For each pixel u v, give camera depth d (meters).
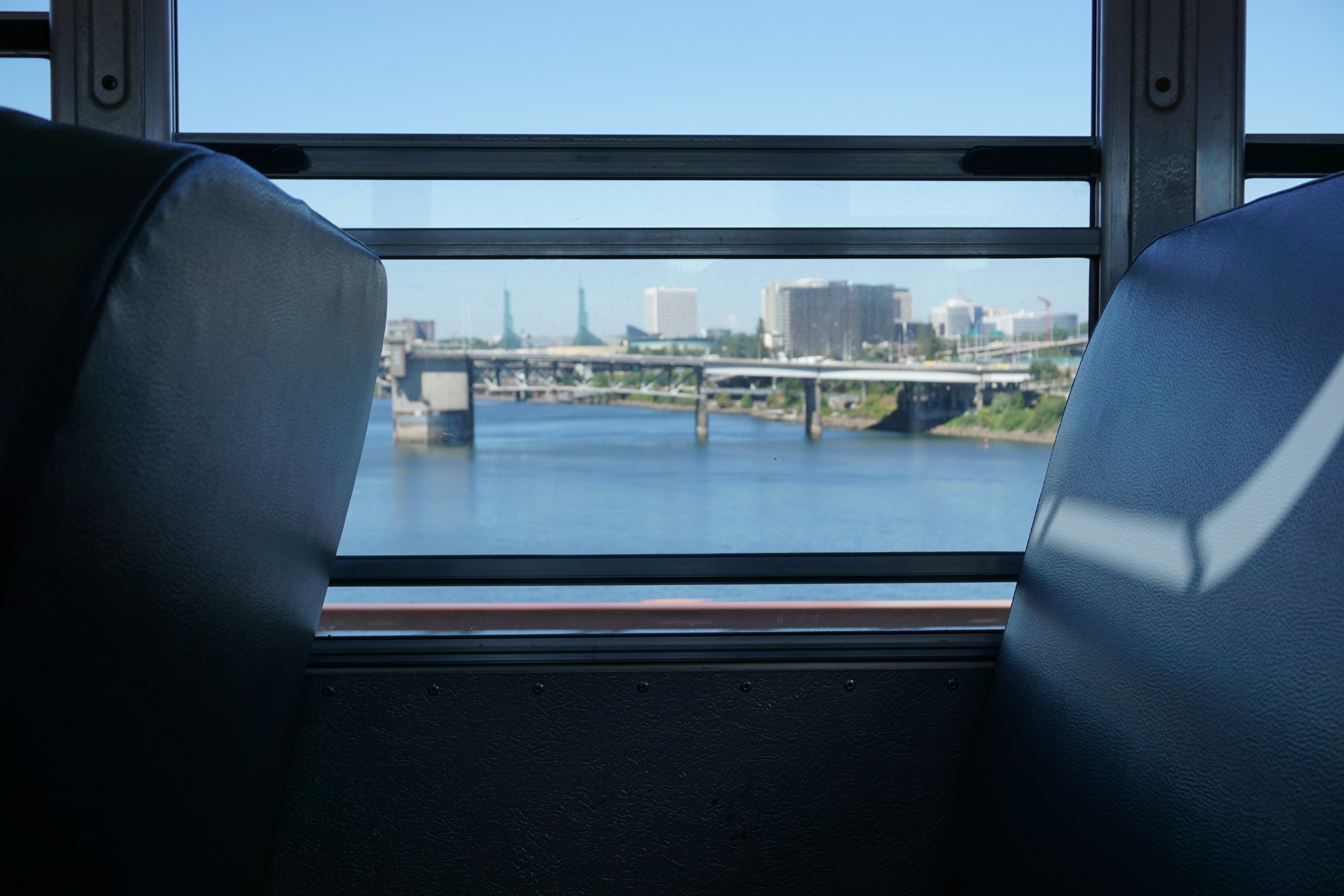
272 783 1.21
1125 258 1.46
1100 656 1.07
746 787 1.39
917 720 1.41
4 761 0.65
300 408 0.98
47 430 0.60
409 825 1.37
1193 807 0.86
